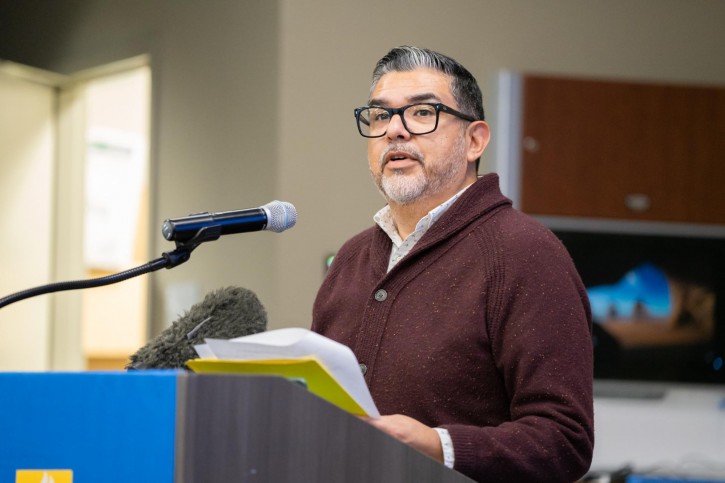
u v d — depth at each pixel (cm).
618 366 896
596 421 902
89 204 1077
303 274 850
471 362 359
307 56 862
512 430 322
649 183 909
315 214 856
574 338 349
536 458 319
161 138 955
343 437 245
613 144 905
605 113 905
